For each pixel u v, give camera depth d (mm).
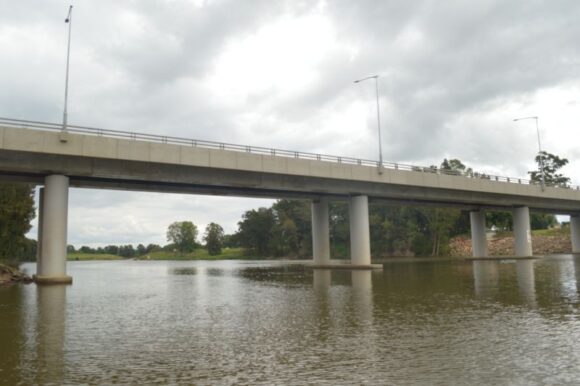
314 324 18094
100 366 12070
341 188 61219
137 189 54531
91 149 42719
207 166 48688
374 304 23953
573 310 20453
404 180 64062
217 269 79125
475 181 73312
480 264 68312
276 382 10438
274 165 53219
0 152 40094
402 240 135125
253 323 18625
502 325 17016
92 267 101125
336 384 10234
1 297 30188
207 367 11828
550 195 85438
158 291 34656
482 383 10102
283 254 169875
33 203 64250
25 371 11625
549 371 10914
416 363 11859
